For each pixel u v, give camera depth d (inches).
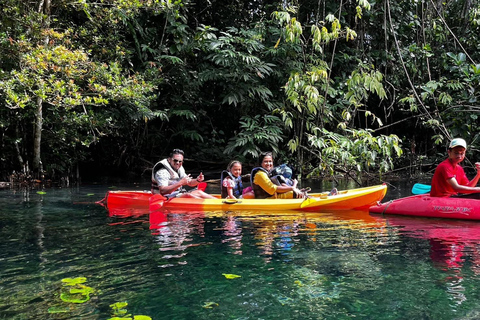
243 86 374.3
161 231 138.7
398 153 267.7
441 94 303.9
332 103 401.7
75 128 324.2
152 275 90.6
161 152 483.2
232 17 460.8
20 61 246.4
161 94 420.2
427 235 132.0
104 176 400.2
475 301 75.2
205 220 160.7
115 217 168.6
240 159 389.4
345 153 278.2
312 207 189.8
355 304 74.4
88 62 268.2
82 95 294.4
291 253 108.5
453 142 169.6
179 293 79.7
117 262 100.5
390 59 408.8
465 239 125.9
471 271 92.6
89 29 327.0
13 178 308.3
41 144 343.0
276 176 201.8
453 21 426.0
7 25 262.7
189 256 105.7
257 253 108.7
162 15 385.4
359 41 409.1
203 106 454.0
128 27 356.5
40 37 258.8
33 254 108.3
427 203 171.6
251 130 380.2
